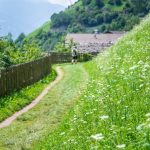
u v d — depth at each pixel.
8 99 24.42
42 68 37.94
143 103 12.14
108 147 9.22
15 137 16.67
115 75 19.03
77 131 13.15
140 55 21.34
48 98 26.59
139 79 14.54
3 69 25.80
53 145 13.56
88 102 16.98
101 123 12.10
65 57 74.44
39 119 20.17
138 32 32.91
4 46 39.94
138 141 8.98
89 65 46.25
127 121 11.05
